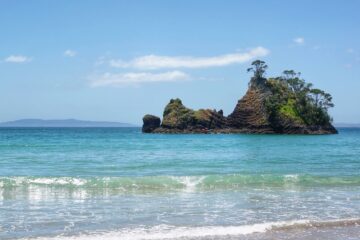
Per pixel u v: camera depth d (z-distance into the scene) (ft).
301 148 208.64
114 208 54.24
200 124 498.69
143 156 148.15
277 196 64.49
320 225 45.75
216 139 334.65
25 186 71.10
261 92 496.23
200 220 47.98
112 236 40.32
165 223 46.32
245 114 489.67
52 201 58.80
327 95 503.20
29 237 39.86
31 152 160.25
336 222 46.96
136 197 62.59
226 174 89.56
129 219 48.03
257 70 510.58
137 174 93.50
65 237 39.81
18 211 51.83
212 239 39.83
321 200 61.41
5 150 171.42
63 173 94.27
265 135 443.73
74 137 345.10
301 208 55.47
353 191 70.08
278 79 522.06
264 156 152.05
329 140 321.32
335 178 83.51
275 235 41.63
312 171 101.19
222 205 56.90
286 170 103.30
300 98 492.95
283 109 475.31
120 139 314.55
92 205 56.13
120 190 68.74
